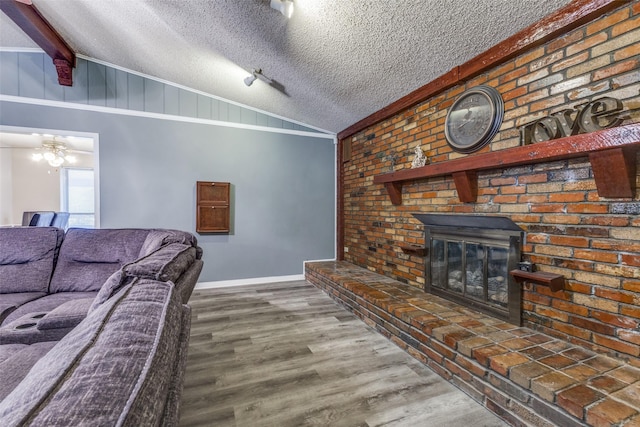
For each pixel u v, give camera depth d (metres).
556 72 1.72
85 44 3.03
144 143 3.51
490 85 2.12
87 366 0.49
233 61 2.90
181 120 3.66
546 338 1.73
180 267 1.37
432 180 2.65
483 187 2.17
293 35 2.31
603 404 1.16
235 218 3.93
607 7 1.47
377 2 1.83
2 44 3.02
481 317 2.06
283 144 4.18
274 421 1.43
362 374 1.82
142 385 0.48
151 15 2.40
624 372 1.37
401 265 3.07
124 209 3.45
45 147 4.98
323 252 4.44
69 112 3.24
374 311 2.47
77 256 2.31
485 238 2.13
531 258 1.85
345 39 2.23
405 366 1.92
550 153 1.59
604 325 1.52
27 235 2.29
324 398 1.60
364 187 3.79
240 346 2.17
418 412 1.49
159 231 2.46
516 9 1.70
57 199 5.81
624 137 1.29
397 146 3.14
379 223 3.46
